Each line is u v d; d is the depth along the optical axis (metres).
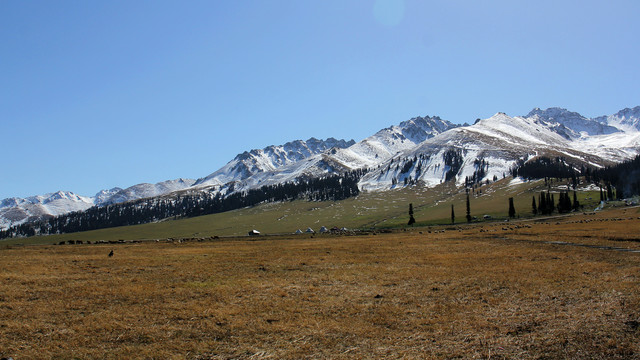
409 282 33.47
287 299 28.41
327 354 18.11
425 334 20.27
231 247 76.19
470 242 71.94
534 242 64.56
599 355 16.39
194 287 32.50
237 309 25.72
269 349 18.95
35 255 59.59
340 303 27.08
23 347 19.47
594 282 29.67
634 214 134.12
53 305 26.86
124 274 39.44
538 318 21.78
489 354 17.20
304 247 71.00
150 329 21.95
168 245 87.25
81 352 18.88
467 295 28.02
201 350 19.02
